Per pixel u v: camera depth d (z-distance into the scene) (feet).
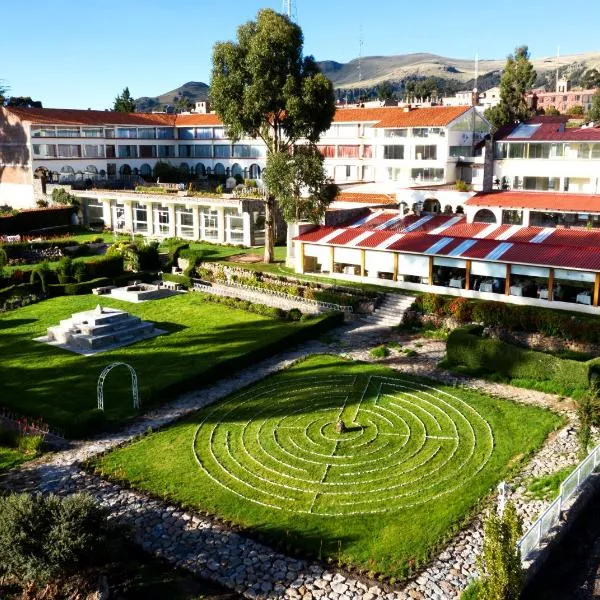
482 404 118.93
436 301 160.35
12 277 204.44
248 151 354.74
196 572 75.20
